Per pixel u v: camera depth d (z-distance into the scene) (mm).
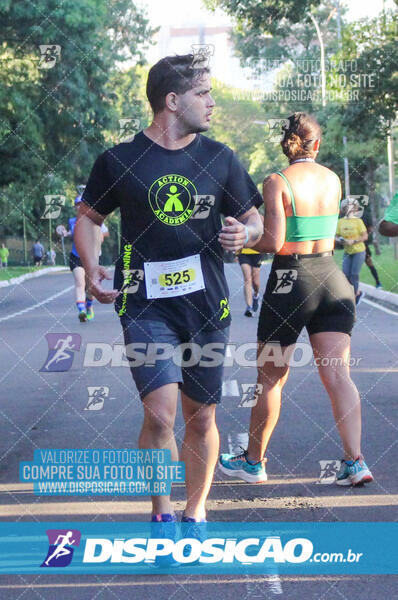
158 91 4348
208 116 4367
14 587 3947
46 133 34844
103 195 4465
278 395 5582
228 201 4473
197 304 4379
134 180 4344
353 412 5457
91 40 34188
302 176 5473
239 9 24547
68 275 43344
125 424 7293
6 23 33000
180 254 4367
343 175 38219
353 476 5395
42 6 32844
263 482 5582
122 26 41594
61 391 9047
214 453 4496
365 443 6430
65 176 35719
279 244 5426
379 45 24031
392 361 10406
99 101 35188
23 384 9562
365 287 24016
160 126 4375
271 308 5559
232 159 4449
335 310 5559
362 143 25750
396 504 5035
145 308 4359
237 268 37094
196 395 4422
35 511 5031
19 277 39188
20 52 33375
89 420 7492
